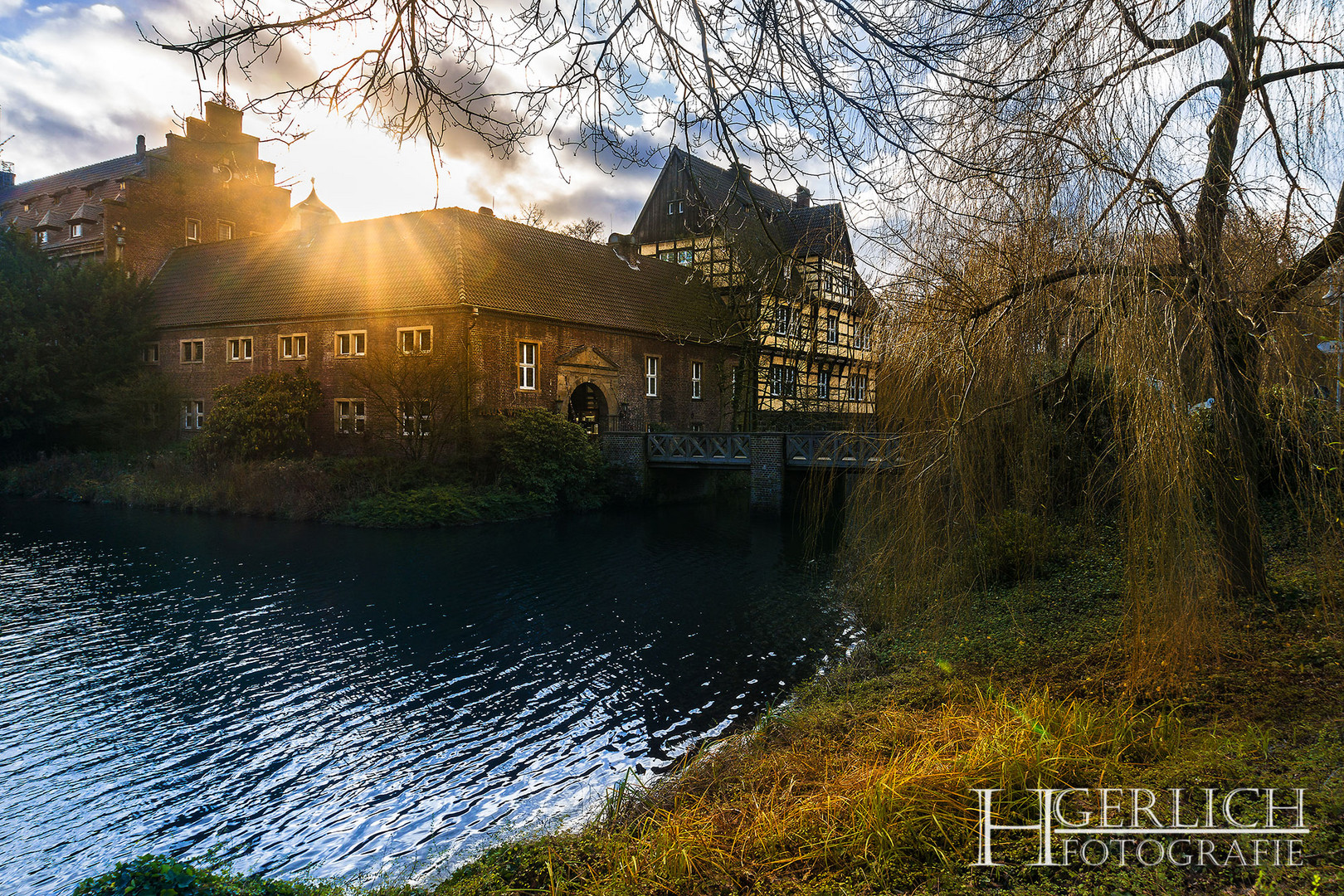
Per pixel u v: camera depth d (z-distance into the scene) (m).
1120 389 5.09
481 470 22.53
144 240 34.53
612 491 24.80
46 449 30.11
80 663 9.36
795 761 5.13
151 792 6.30
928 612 7.01
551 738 7.19
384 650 9.82
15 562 15.16
